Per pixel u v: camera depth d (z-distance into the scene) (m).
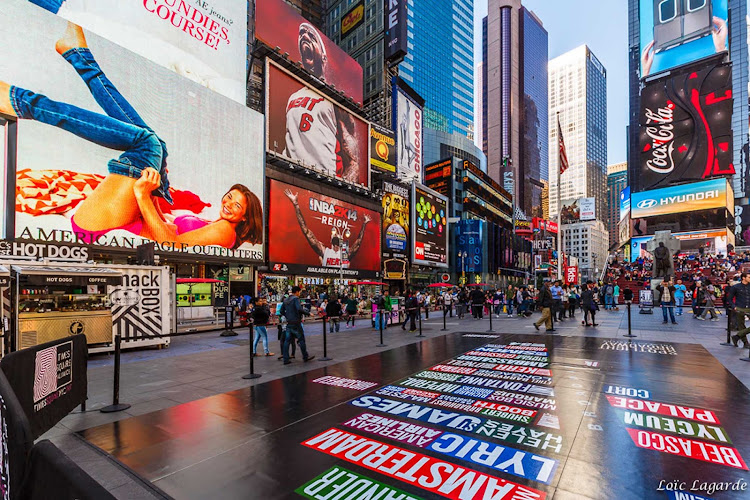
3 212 16.09
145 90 21.80
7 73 16.50
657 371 8.01
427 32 108.25
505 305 27.56
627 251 99.31
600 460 4.07
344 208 38.44
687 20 70.62
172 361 9.96
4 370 3.79
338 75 42.91
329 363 9.53
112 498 1.23
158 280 12.37
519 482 3.65
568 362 9.06
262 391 6.99
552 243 108.31
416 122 64.81
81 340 5.88
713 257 61.97
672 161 70.75
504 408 5.82
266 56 31.73
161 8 24.30
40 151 17.31
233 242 26.53
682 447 4.37
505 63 195.38
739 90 130.88
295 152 33.00
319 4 78.00
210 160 25.34
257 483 3.71
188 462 4.17
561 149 25.05
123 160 20.45
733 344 10.99
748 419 5.20
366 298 33.41
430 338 13.96
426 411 5.74
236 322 20.81
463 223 69.19
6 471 1.97
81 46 19.09
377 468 3.97
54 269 9.80
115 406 6.04
